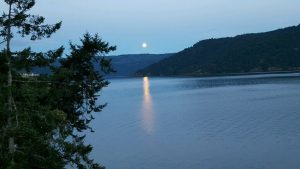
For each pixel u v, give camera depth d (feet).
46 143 51.31
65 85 59.57
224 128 281.54
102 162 199.11
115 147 236.02
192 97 602.85
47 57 54.54
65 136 56.80
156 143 241.55
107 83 65.05
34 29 52.24
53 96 57.36
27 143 50.19
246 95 564.30
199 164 184.75
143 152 218.18
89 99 65.00
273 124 284.82
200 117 356.18
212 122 318.24
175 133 275.18
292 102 427.74
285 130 255.50
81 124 65.31
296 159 181.78
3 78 48.93
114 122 357.82
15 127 46.24
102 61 63.10
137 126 323.98
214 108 425.69
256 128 271.49
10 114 46.34
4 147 49.16
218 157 195.21
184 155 204.54
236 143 225.15
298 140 221.46
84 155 59.06
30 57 52.65
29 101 49.03
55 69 59.31
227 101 494.18
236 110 390.63
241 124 295.48
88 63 62.90
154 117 381.81
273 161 180.65
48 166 51.06
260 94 562.25
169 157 202.18
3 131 47.09
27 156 49.21
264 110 373.20
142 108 482.69
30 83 52.42
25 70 53.57
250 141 228.02
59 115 50.67
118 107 512.63
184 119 351.05
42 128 50.14
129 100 632.79
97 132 298.76
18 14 49.65
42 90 51.19
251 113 357.82
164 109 455.22
